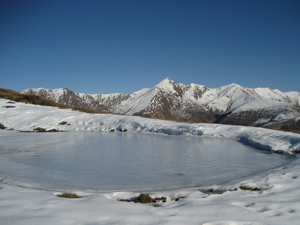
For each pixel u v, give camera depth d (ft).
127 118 196.95
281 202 28.14
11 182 42.93
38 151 82.84
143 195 33.30
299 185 35.81
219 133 141.79
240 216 23.63
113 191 39.68
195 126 156.97
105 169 56.85
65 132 164.25
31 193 32.14
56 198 30.17
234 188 37.81
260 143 96.02
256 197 30.99
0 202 27.25
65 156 73.82
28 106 205.05
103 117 202.80
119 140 121.49
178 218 23.20
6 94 232.32
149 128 173.47
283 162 62.44
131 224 21.45
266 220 22.50
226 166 59.72
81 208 26.16
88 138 128.88
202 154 79.10
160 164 62.85
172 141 119.14
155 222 22.06
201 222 21.99
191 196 34.60
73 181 45.85
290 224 21.44
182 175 51.11
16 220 21.84
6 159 66.44
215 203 28.81
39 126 167.32
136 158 71.67
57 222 21.59
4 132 145.18
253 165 60.23
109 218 23.04
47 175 49.90
